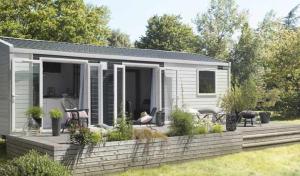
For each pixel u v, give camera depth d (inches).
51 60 486.9
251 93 639.1
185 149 419.8
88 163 347.3
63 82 606.9
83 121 485.7
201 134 437.1
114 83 543.8
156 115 569.9
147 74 699.4
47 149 340.8
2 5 1049.5
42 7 1104.8
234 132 473.7
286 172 417.7
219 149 454.3
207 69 660.1
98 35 1236.5
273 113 968.9
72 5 1147.9
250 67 1558.8
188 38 1859.0
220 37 1740.9
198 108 645.3
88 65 521.3
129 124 396.8
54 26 1045.2
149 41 1846.7
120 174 362.3
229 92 644.1
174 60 613.3
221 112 623.5
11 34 994.1
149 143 389.4
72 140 351.3
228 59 1630.2
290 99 951.6
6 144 436.1
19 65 456.4
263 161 454.3
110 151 361.7
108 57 539.5
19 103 454.9
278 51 986.7
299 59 964.0
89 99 520.7
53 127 432.8
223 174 388.5
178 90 619.8
